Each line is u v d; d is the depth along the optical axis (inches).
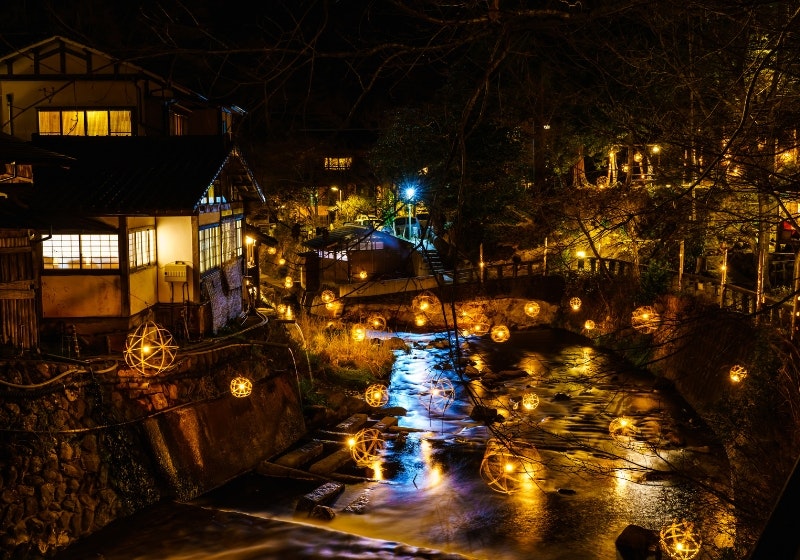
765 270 671.1
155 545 446.3
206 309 661.9
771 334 557.6
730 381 643.5
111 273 572.1
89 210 557.3
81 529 448.5
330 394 753.6
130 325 578.9
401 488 555.8
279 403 652.1
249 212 864.3
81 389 474.9
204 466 542.3
